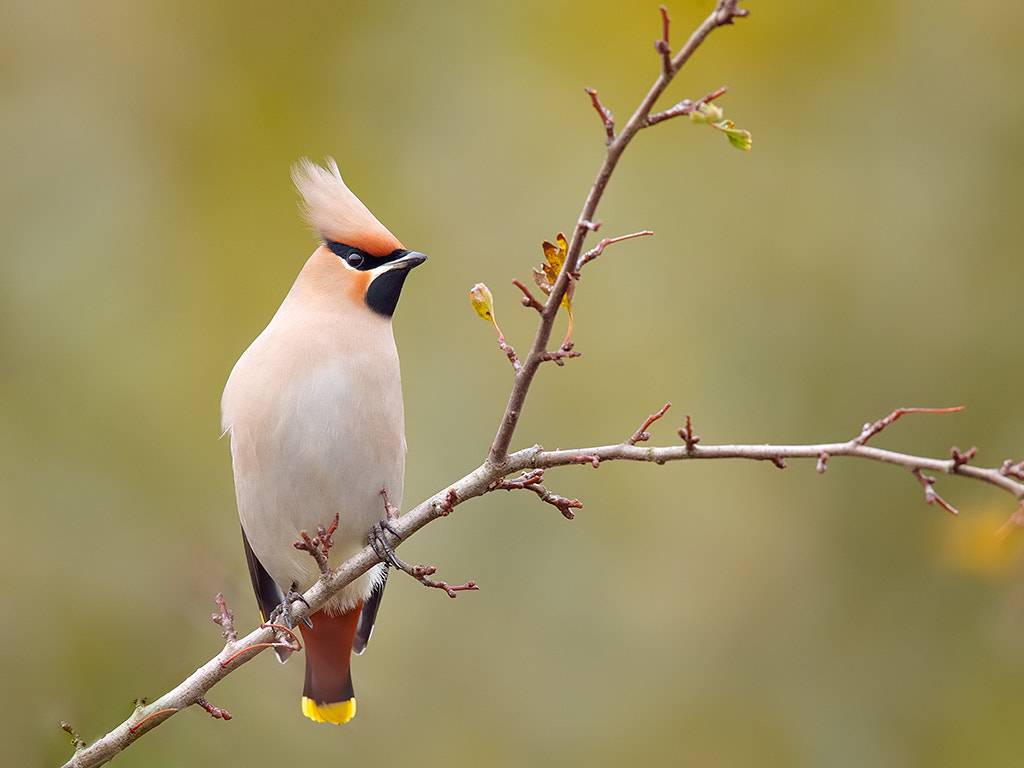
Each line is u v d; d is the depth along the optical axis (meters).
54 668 11.40
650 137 14.05
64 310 13.07
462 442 12.66
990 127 13.86
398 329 13.18
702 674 12.22
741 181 13.97
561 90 14.16
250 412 8.00
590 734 11.86
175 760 10.63
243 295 13.19
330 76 13.99
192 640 11.74
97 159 13.55
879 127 14.03
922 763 11.82
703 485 12.84
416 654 11.95
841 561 12.64
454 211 13.68
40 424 12.66
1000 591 11.55
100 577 12.06
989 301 13.27
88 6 13.83
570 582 12.29
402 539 6.86
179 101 13.75
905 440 12.90
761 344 13.29
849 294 13.45
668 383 13.14
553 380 13.05
